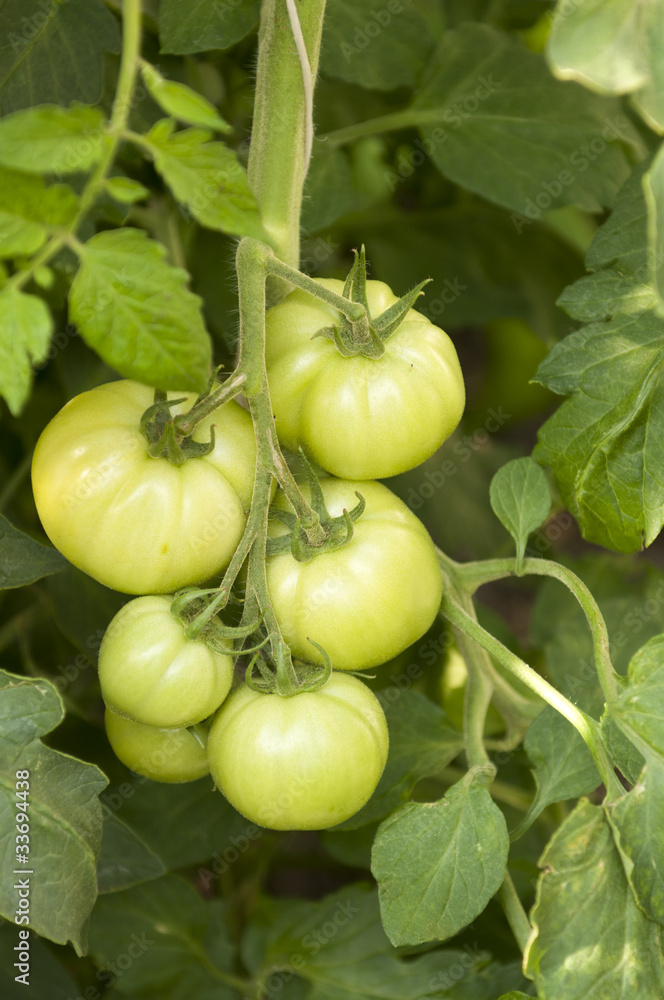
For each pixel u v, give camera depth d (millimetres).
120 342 927
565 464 1046
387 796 1078
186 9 1059
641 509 1034
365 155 1357
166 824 1147
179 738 1017
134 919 1159
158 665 973
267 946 1159
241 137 1213
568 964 983
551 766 1043
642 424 1033
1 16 1042
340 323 986
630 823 989
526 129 1146
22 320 919
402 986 1131
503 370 1617
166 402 977
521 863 1169
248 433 1003
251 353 965
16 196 920
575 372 1042
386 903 999
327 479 1017
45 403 1223
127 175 1124
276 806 979
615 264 1046
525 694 1185
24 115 913
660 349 1030
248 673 979
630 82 910
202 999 1153
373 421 988
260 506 973
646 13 913
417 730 1089
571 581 1035
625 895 994
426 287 1382
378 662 1003
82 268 925
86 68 1047
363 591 986
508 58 1152
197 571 989
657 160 919
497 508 1053
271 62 1005
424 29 1147
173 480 979
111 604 1139
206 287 1240
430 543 1016
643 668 1002
